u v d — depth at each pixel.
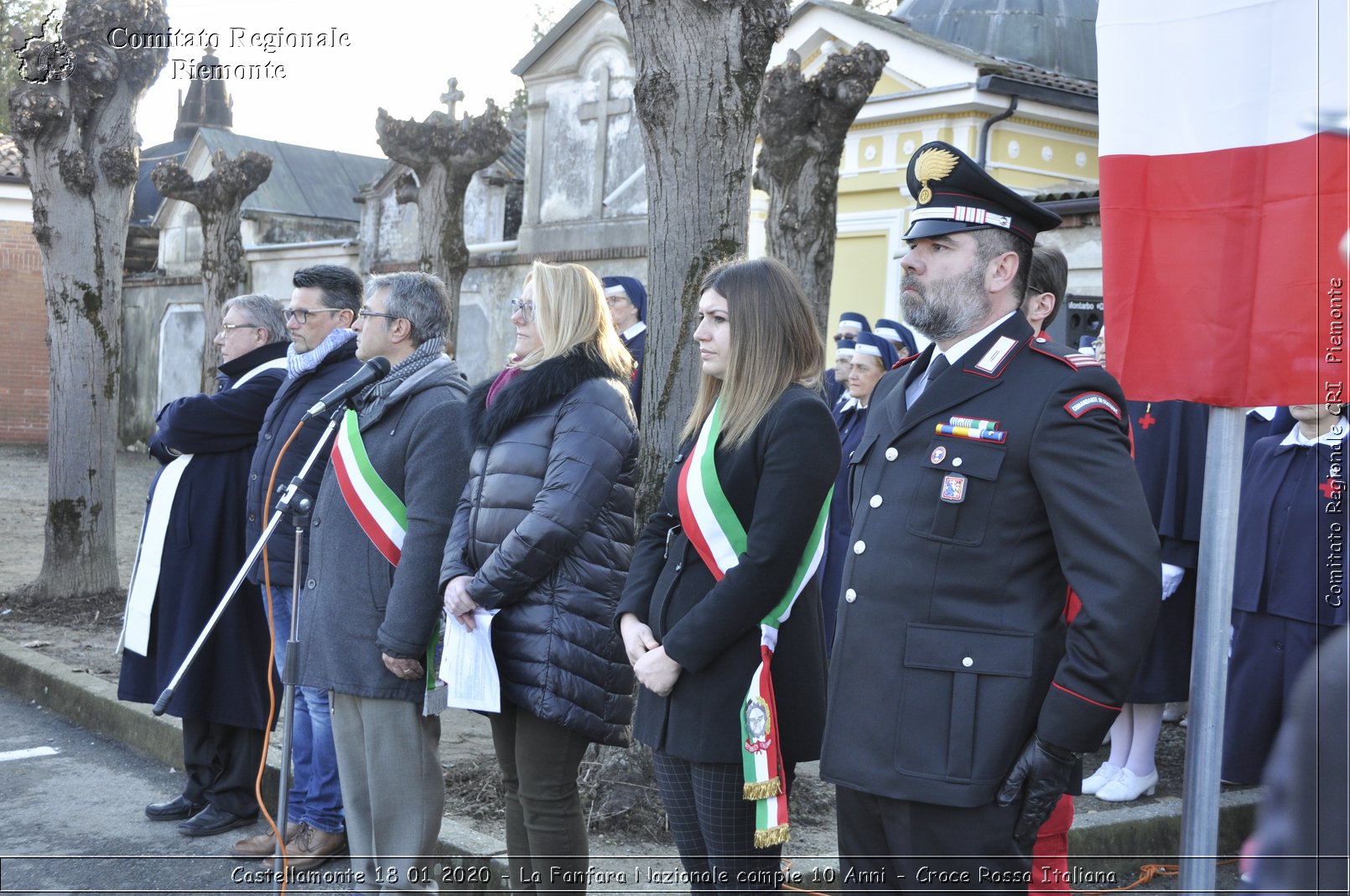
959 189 2.37
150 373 21.36
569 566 3.12
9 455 19.55
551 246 14.26
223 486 4.41
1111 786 4.44
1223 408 2.71
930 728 2.23
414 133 11.38
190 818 4.46
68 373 8.12
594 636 3.12
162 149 34.19
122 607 7.97
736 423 2.71
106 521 8.28
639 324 5.59
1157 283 2.78
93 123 8.12
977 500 2.24
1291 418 4.23
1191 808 2.70
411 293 3.62
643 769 4.07
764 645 2.64
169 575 4.38
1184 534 4.34
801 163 7.57
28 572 9.34
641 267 13.23
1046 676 2.20
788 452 2.63
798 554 2.62
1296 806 1.28
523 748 3.13
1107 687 2.09
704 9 4.18
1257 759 4.04
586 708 3.10
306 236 22.61
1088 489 2.14
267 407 4.40
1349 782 1.25
